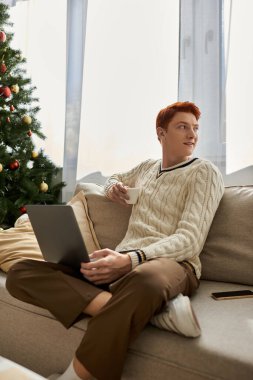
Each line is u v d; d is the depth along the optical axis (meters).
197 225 1.27
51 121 2.89
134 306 0.94
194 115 1.58
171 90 2.36
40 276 1.13
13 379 0.77
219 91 2.14
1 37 2.36
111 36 2.58
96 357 0.93
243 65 2.05
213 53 2.16
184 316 0.94
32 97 2.80
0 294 1.32
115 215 1.78
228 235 1.48
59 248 1.22
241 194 1.54
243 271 1.41
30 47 2.98
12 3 3.07
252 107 2.03
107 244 1.75
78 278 1.21
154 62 2.41
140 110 2.47
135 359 0.96
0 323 1.31
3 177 2.46
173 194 1.44
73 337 1.09
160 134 1.63
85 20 2.70
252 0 2.03
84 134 2.69
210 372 0.85
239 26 2.06
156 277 1.00
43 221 1.22
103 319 0.95
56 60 2.87
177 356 0.90
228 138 2.10
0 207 2.40
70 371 0.96
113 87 2.57
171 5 2.36
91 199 1.89
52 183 2.87
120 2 2.54
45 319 1.17
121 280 1.03
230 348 0.87
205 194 1.35
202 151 2.18
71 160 2.74
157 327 1.01
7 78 2.46
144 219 1.48
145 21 2.45
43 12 2.93
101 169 2.63
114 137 2.57
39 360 1.19
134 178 1.80
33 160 2.71
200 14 2.21
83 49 2.69
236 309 1.12
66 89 2.76
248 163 2.04
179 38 2.26
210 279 1.50
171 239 1.22
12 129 2.50
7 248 1.64
